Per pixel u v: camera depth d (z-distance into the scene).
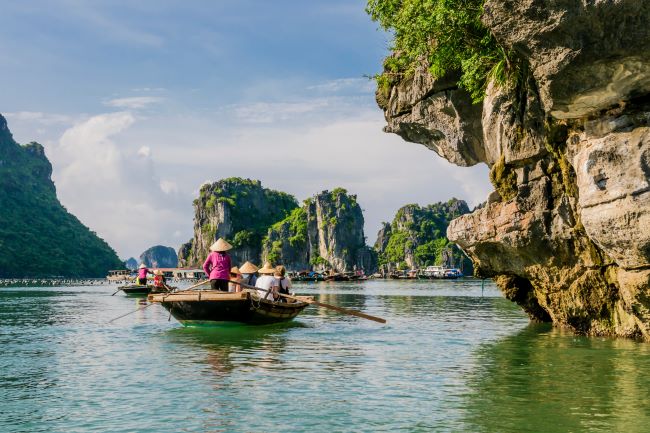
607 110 10.30
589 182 10.69
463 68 14.45
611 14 8.58
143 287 44.06
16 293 54.97
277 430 6.55
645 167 9.86
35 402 7.82
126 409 7.44
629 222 10.14
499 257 15.78
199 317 16.64
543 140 13.30
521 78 12.87
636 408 7.30
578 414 7.06
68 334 15.51
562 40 9.06
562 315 15.05
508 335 15.01
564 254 13.93
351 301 36.78
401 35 16.14
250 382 9.00
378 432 6.45
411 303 33.66
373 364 10.56
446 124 17.92
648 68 9.10
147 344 13.38
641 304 11.20
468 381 9.04
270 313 17.14
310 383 8.93
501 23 9.52
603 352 11.73
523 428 6.52
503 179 14.66
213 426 6.71
